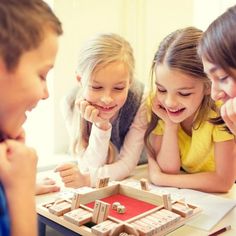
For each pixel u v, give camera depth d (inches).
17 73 14.3
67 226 22.8
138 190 27.3
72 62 51.3
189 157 37.6
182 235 22.6
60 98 50.7
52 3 46.4
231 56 23.5
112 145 39.9
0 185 16.1
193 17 56.2
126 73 34.6
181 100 33.0
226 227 23.8
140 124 39.5
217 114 34.5
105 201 26.7
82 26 52.2
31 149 17.0
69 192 29.5
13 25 14.0
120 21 57.2
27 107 15.3
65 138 51.6
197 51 29.5
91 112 35.8
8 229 15.4
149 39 59.4
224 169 33.5
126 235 20.6
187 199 29.4
